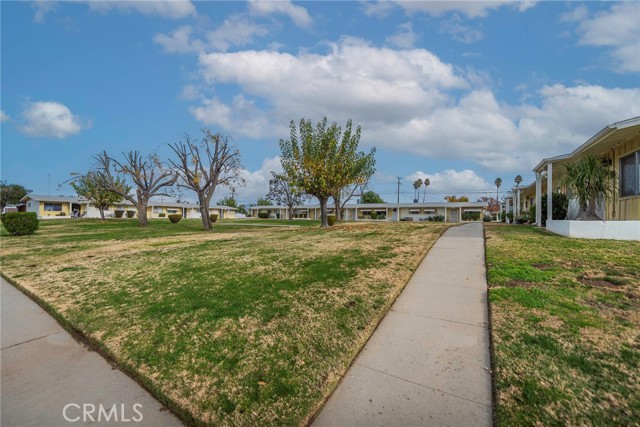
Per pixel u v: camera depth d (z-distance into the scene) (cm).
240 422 213
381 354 284
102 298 461
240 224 2680
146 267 652
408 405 220
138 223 2388
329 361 274
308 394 236
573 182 876
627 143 879
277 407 225
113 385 264
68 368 291
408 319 349
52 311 423
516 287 411
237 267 600
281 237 1120
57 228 1948
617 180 928
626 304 344
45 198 4078
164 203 5331
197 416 221
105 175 2389
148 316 385
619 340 272
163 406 239
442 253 654
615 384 219
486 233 977
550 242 723
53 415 229
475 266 542
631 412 195
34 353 319
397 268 533
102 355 313
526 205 2505
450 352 281
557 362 247
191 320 366
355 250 714
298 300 407
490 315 336
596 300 357
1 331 373
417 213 4400
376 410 217
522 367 245
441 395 228
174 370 274
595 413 196
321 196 1609
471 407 214
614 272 455
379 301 392
